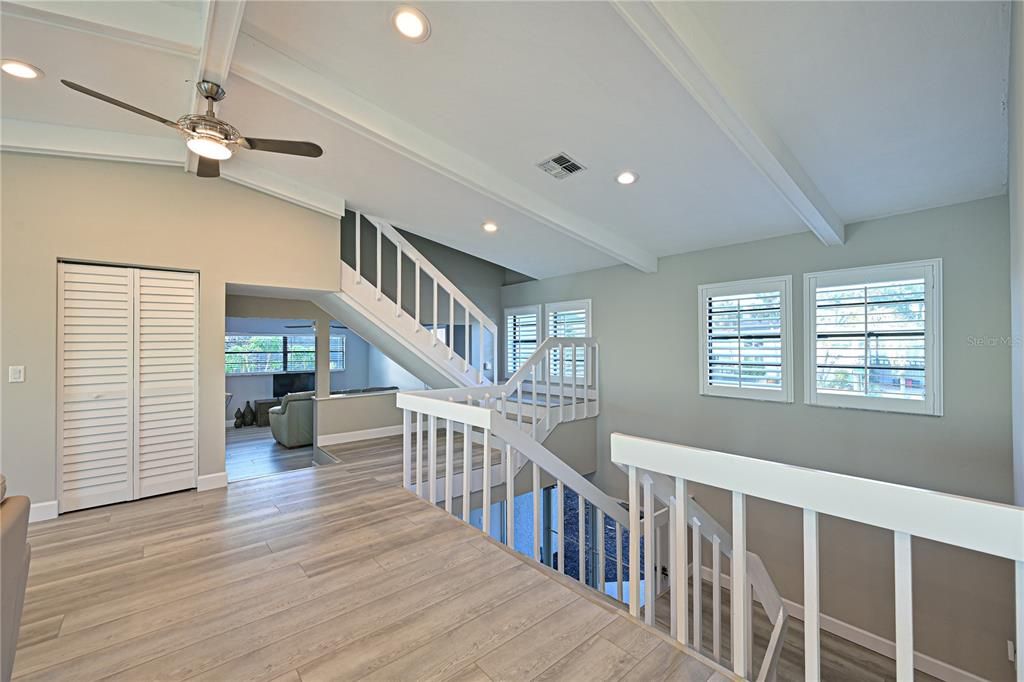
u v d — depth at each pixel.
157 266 3.38
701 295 4.48
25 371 2.95
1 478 1.19
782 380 3.91
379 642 1.67
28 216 2.96
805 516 1.25
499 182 3.36
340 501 3.20
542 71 2.31
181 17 2.18
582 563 2.91
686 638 1.61
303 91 2.48
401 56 2.34
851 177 2.87
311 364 9.61
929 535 1.04
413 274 6.16
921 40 1.84
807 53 1.96
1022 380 1.64
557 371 6.03
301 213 4.08
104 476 3.19
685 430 4.60
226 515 2.96
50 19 1.97
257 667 1.55
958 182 2.83
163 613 1.85
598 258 5.16
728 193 3.35
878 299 3.40
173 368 3.47
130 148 3.19
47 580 2.13
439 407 3.08
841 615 3.57
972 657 3.02
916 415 3.23
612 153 2.99
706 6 1.79
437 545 2.47
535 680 1.47
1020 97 1.29
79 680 1.49
